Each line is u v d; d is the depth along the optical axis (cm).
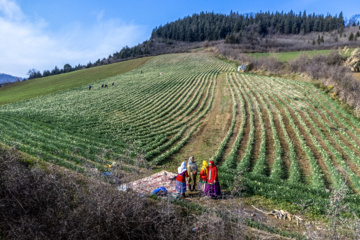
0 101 5378
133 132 2711
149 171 1681
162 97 4597
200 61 9700
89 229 868
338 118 2925
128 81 6481
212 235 868
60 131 2597
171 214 1016
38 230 896
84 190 1084
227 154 2100
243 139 2459
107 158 1880
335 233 887
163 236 884
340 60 5222
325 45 9625
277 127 2741
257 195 1358
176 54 12000
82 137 2431
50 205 990
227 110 3559
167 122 3178
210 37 18250
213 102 4059
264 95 4162
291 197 1307
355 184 1494
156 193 1273
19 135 2323
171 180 1508
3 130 2503
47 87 7169
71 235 851
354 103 3209
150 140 2461
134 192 1073
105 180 1147
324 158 1909
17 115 3272
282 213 1148
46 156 1767
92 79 7662
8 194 1008
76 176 1290
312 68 4978
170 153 2092
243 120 3002
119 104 4128
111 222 888
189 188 1408
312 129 2619
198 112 3547
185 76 6675
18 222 938
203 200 1270
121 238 894
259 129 2717
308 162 1892
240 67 7094
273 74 5922
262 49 11231
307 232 951
